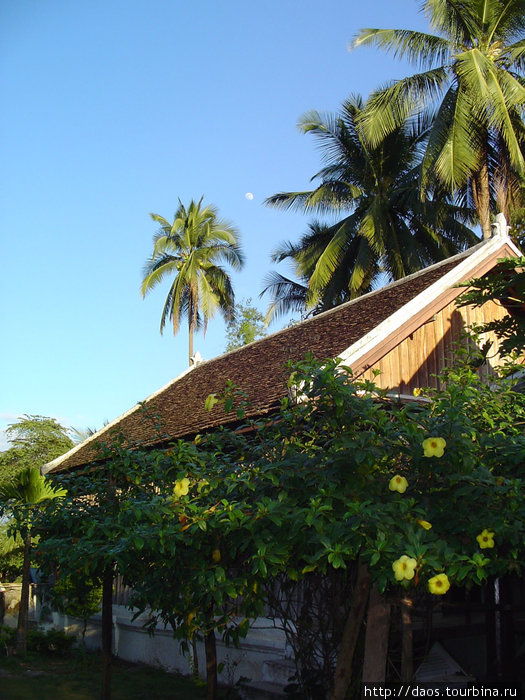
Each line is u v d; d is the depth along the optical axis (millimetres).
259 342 16875
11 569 21328
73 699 8930
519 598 9203
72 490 6723
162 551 4484
